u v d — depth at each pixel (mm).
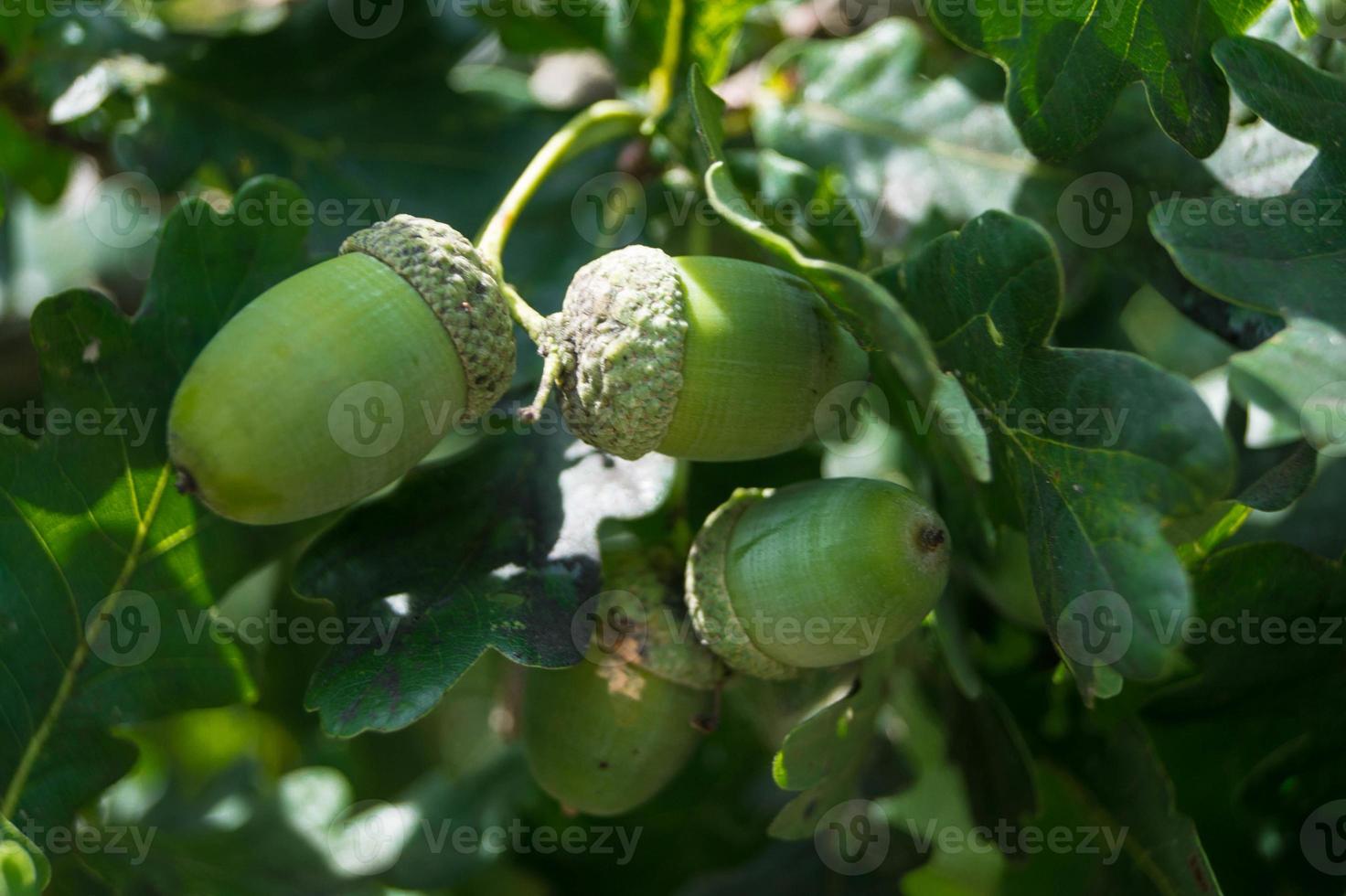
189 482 240
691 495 274
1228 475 235
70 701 265
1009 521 260
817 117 294
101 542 264
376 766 344
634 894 327
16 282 358
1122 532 238
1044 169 283
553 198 303
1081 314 286
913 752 313
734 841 325
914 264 255
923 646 281
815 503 250
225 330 241
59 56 298
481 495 267
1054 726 278
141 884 292
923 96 292
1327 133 251
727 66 292
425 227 249
